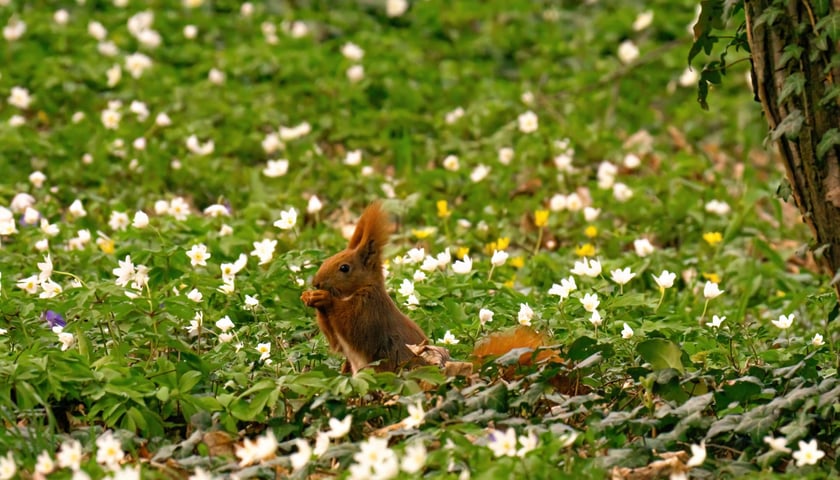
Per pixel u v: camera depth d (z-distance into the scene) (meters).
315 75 19.64
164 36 21.33
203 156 15.87
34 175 13.94
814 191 8.01
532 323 9.77
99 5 22.45
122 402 8.09
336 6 23.72
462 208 15.04
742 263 13.26
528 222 14.57
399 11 22.77
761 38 8.04
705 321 11.66
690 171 16.98
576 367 8.12
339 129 17.55
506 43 22.75
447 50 22.12
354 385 7.85
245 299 10.16
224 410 8.09
